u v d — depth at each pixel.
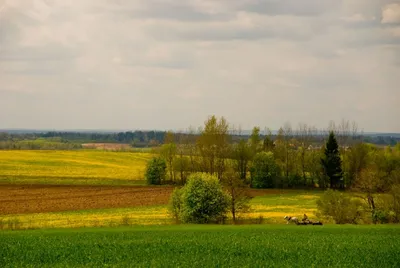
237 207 81.75
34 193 119.00
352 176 145.25
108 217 88.00
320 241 53.84
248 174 162.00
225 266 40.91
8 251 47.16
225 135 143.25
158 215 91.06
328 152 146.38
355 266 40.75
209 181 80.00
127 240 54.72
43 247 49.56
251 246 50.44
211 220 79.25
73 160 190.75
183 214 79.69
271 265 41.12
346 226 69.69
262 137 171.50
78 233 61.41
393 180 86.62
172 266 40.62
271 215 91.81
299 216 89.50
